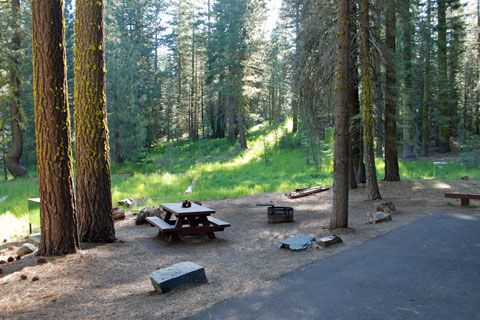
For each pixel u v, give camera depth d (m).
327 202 13.12
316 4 11.23
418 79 28.22
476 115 34.03
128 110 31.41
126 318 3.50
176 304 3.83
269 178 23.56
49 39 5.58
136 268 5.38
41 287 4.45
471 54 34.25
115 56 31.53
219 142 42.50
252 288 4.28
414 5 22.52
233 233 8.35
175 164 31.58
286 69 13.81
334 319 3.38
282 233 8.08
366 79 11.91
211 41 39.81
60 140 5.74
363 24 11.32
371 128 12.30
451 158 25.73
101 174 6.96
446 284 4.23
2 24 21.97
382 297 3.90
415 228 7.42
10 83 22.83
